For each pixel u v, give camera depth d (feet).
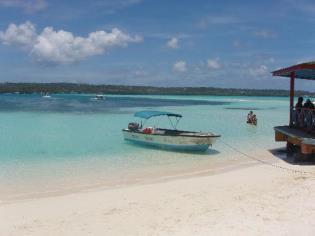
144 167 52.42
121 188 40.52
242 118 138.72
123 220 28.86
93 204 34.42
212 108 212.84
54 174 48.01
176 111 181.27
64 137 81.76
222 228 25.80
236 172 48.44
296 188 36.04
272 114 167.84
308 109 56.34
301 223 26.35
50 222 29.32
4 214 31.86
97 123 112.68
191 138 62.49
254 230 25.22
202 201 33.32
